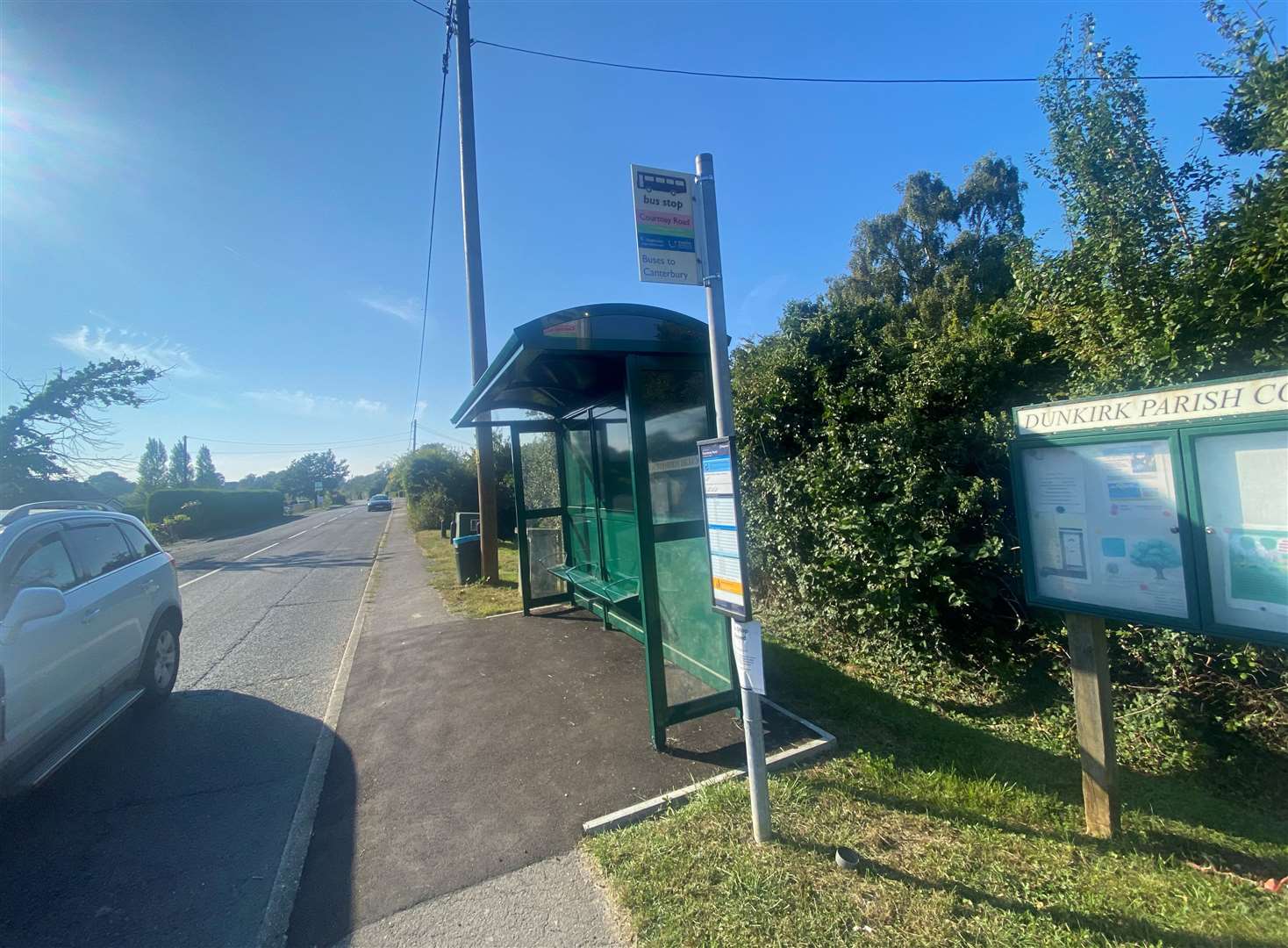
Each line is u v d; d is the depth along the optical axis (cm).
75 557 441
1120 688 407
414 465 2775
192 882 296
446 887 276
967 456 514
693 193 292
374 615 862
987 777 345
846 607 539
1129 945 219
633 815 318
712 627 425
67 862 313
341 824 333
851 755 372
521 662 582
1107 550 274
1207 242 386
